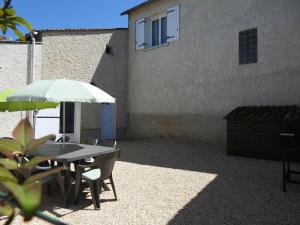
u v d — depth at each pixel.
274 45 9.65
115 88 14.19
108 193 5.49
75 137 12.52
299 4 9.14
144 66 13.87
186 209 4.61
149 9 13.75
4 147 0.83
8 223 0.69
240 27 10.52
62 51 12.87
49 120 11.70
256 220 4.14
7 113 10.79
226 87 10.85
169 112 12.76
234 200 5.01
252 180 6.33
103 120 13.69
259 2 10.05
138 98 14.12
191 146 11.41
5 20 1.01
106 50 14.02
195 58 11.88
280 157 8.31
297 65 9.13
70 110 12.48
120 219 4.23
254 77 10.09
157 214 4.41
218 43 11.15
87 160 6.16
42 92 4.77
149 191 5.59
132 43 14.43
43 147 6.02
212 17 11.37
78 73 13.16
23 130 0.88
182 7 12.43
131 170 7.42
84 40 13.37
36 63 11.58
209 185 5.97
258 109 9.26
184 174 6.94
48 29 12.40
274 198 5.10
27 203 0.57
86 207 4.76
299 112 8.07
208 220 4.16
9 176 0.74
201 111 11.61
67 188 5.08
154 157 9.28
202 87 11.61
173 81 12.64
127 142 13.16
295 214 4.36
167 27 12.93
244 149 9.09
